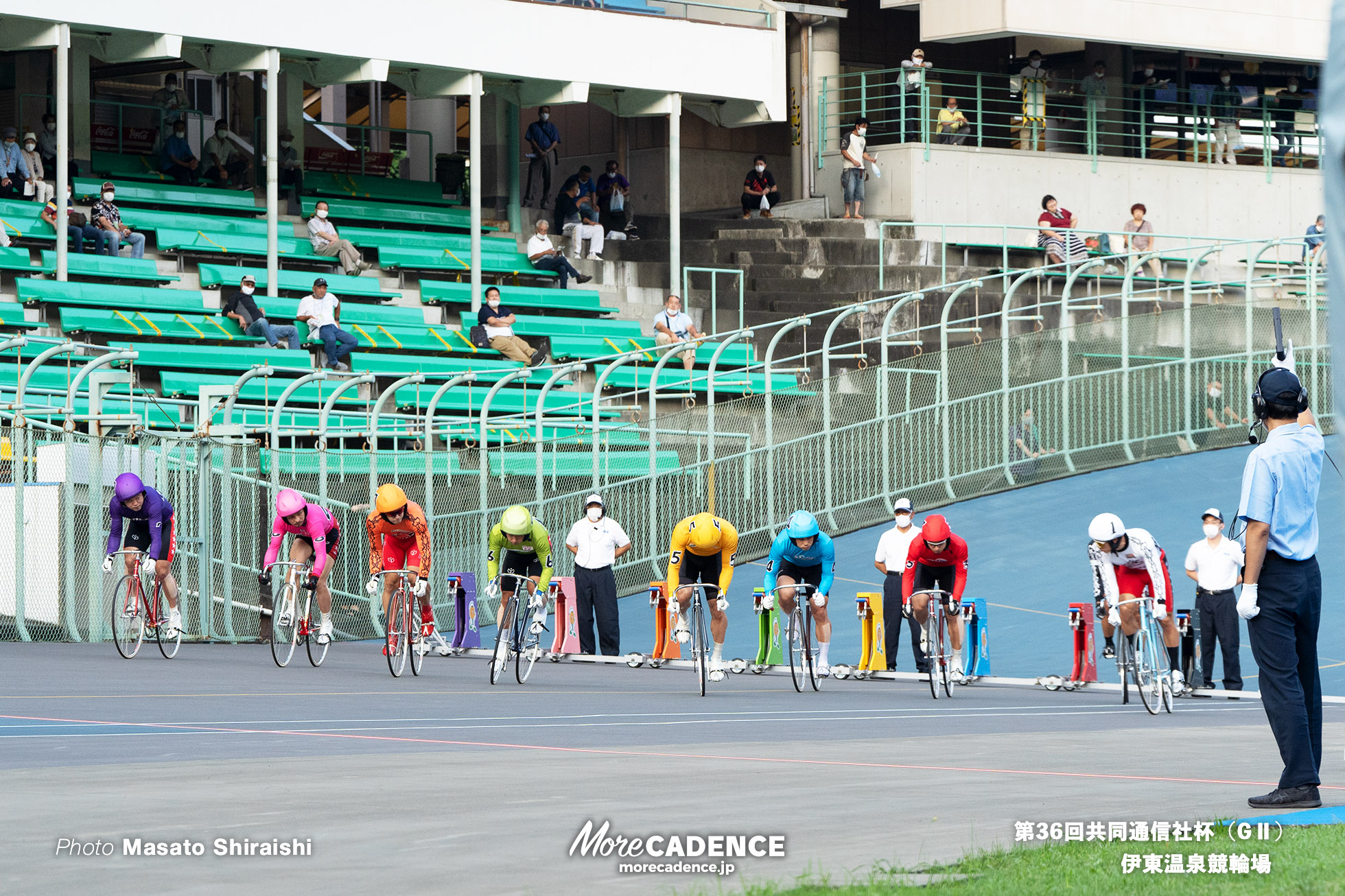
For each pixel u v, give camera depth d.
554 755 24.66
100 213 80.94
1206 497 72.88
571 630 57.41
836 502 72.62
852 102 112.44
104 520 55.91
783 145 115.44
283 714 31.55
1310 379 80.31
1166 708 38.38
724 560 43.34
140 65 94.50
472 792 19.94
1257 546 19.59
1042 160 106.44
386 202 97.19
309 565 46.22
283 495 45.38
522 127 113.50
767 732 29.89
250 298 79.19
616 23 90.81
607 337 88.81
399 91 105.56
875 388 73.94
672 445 70.31
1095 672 47.59
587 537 56.50
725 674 45.31
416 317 87.50
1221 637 47.47
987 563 66.81
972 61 116.38
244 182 93.19
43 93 88.81
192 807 18.36
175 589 47.50
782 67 96.56
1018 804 19.17
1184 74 115.69
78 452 56.50
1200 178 111.19
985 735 29.62
